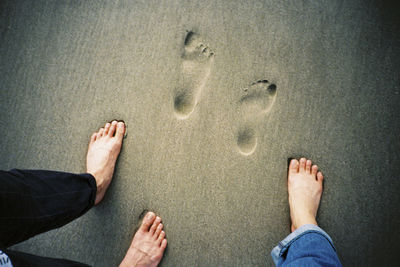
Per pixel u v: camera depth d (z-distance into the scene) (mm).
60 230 1047
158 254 1016
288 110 1083
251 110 1085
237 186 1049
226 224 1033
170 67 1115
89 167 1037
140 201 1054
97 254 1030
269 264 1007
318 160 1060
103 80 1126
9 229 661
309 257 798
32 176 758
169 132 1085
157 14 1146
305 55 1106
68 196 816
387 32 1109
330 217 1032
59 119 1115
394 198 1032
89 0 1161
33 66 1146
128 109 1105
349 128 1071
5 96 1132
